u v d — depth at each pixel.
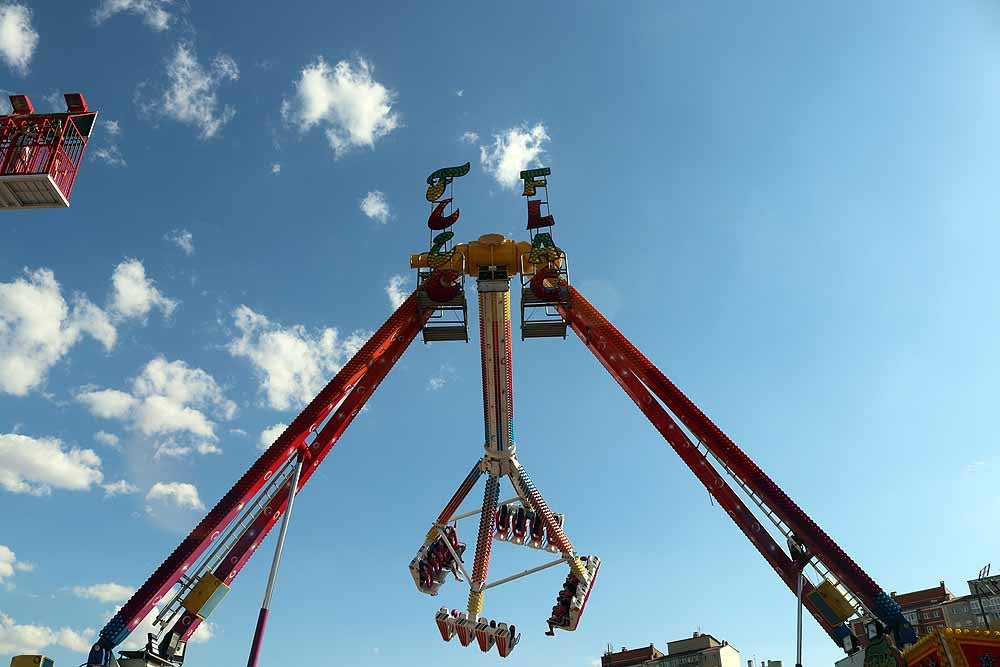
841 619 30.44
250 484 31.48
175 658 29.27
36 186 24.27
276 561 27.89
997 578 70.50
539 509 42.62
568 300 36.53
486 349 38.38
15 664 25.86
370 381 35.72
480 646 42.38
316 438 33.81
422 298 36.12
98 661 27.14
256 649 25.62
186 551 29.94
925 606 76.31
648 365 35.34
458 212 36.91
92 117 25.84
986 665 20.84
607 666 95.75
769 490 32.12
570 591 41.91
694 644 85.75
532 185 37.16
